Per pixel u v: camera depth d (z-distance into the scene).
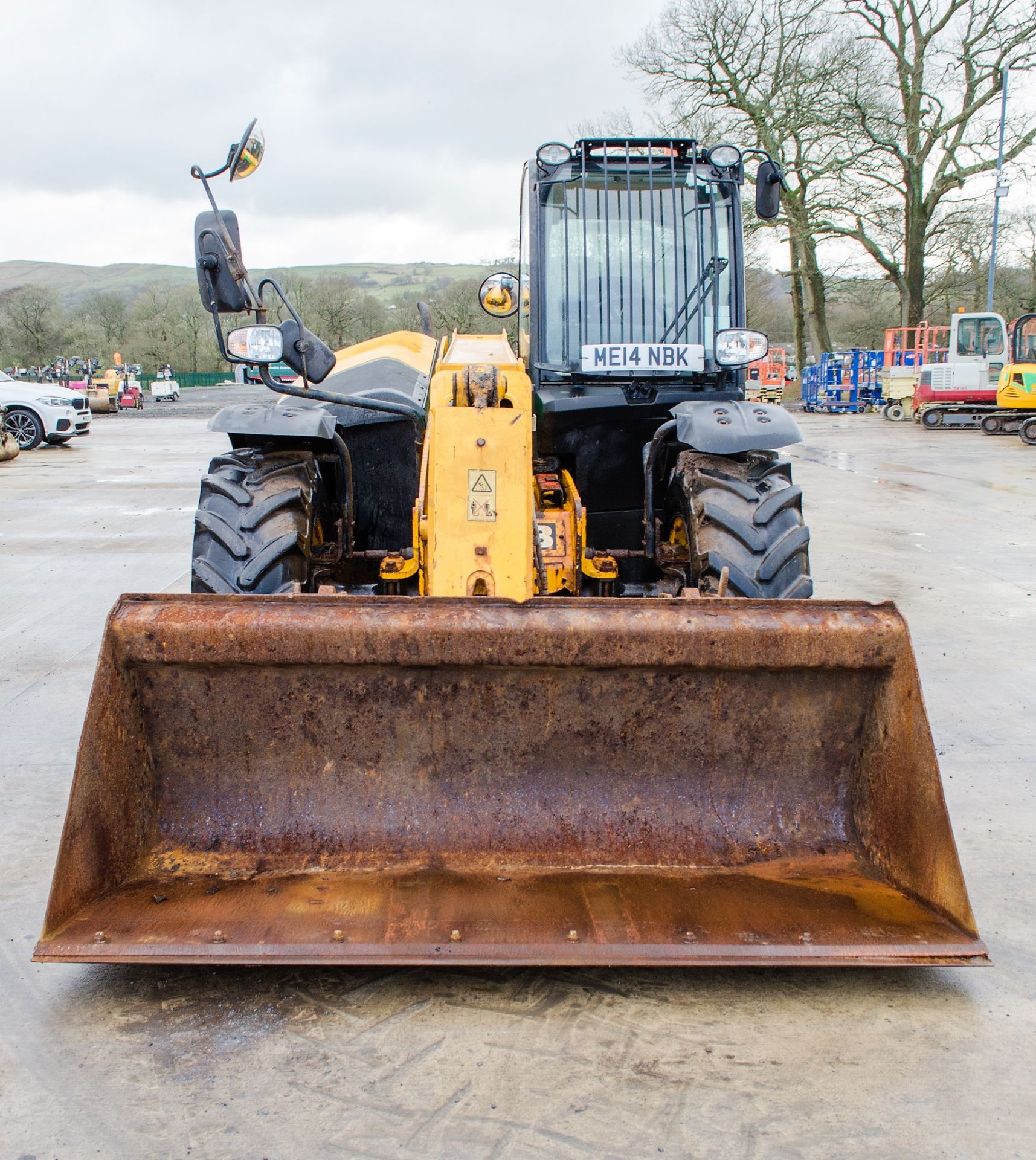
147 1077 2.31
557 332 4.53
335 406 4.47
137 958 2.43
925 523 10.16
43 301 61.38
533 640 2.72
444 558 3.06
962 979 2.72
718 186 4.54
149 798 2.87
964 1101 2.26
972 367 23.00
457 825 2.89
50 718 4.62
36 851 3.37
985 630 6.18
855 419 27.95
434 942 2.48
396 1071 2.33
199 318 63.94
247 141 3.36
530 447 3.12
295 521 3.63
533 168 4.48
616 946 2.48
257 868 2.81
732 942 2.51
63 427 19.03
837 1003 2.61
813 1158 2.09
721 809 2.94
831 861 2.89
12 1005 2.57
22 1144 2.12
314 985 2.66
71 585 7.21
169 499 11.77
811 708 2.89
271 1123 2.17
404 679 2.82
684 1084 2.30
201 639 2.71
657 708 2.88
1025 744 4.41
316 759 2.89
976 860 3.38
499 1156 2.08
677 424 3.97
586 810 2.92
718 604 2.78
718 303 4.57
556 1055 2.39
